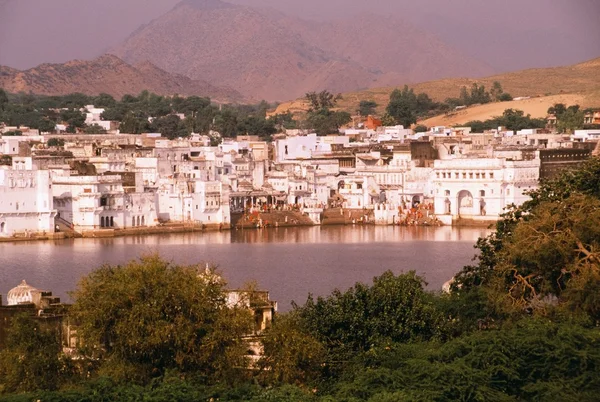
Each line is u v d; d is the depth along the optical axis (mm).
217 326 199125
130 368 195500
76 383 195875
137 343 196125
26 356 198000
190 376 195875
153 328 196625
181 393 187250
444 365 195250
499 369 197000
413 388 192125
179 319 198000
